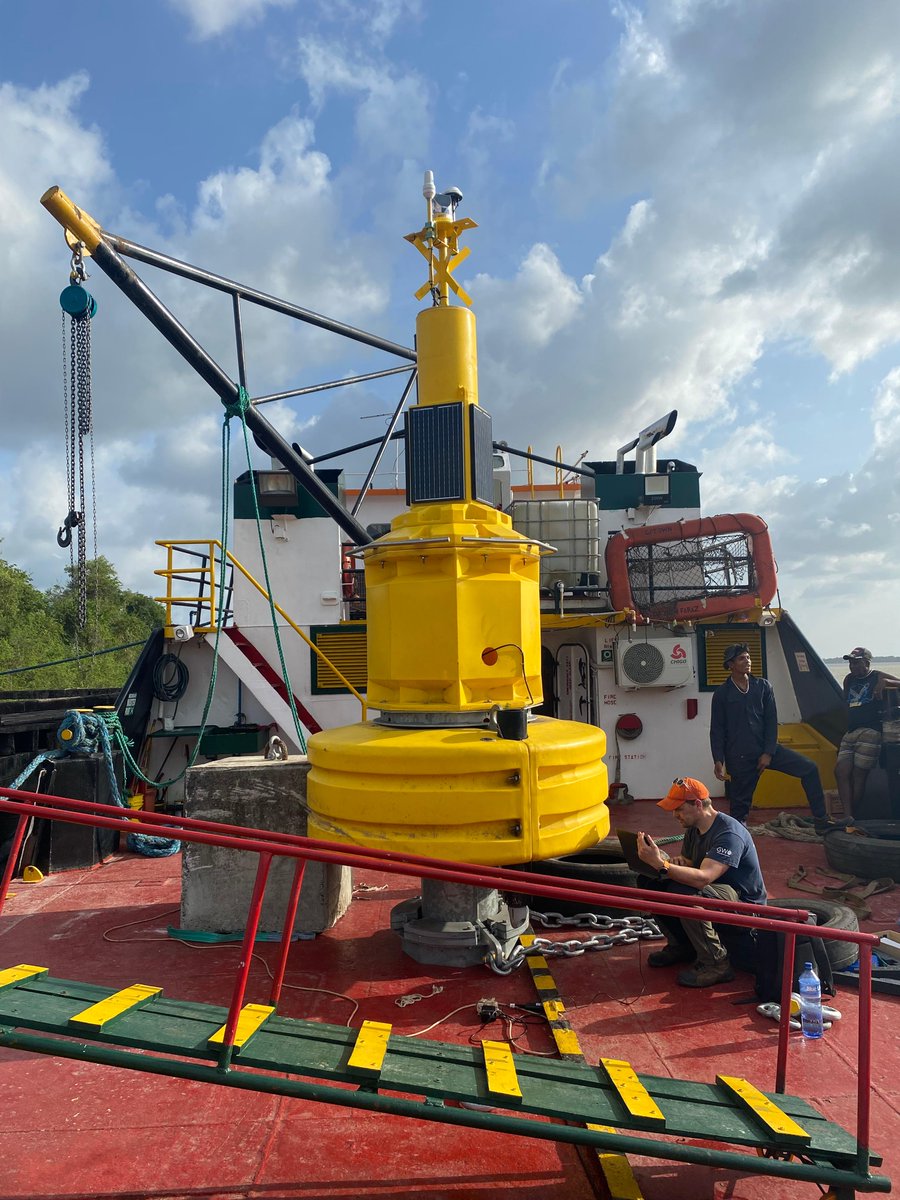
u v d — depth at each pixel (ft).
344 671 30.73
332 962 16.05
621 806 30.19
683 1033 12.93
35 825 23.50
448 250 17.54
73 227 18.95
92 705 40.27
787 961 10.21
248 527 32.32
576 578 31.94
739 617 31.45
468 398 16.81
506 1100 8.74
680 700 31.19
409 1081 8.98
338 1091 8.84
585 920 18.12
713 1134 8.56
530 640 15.99
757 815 28.99
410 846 13.76
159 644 30.99
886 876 20.71
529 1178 9.34
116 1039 9.23
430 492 16.38
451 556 15.23
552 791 13.97
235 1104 10.96
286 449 25.30
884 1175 9.18
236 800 17.75
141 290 20.71
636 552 31.68
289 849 9.77
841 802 27.78
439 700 15.38
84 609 19.74
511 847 13.65
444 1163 9.61
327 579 32.24
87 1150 9.87
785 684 32.60
